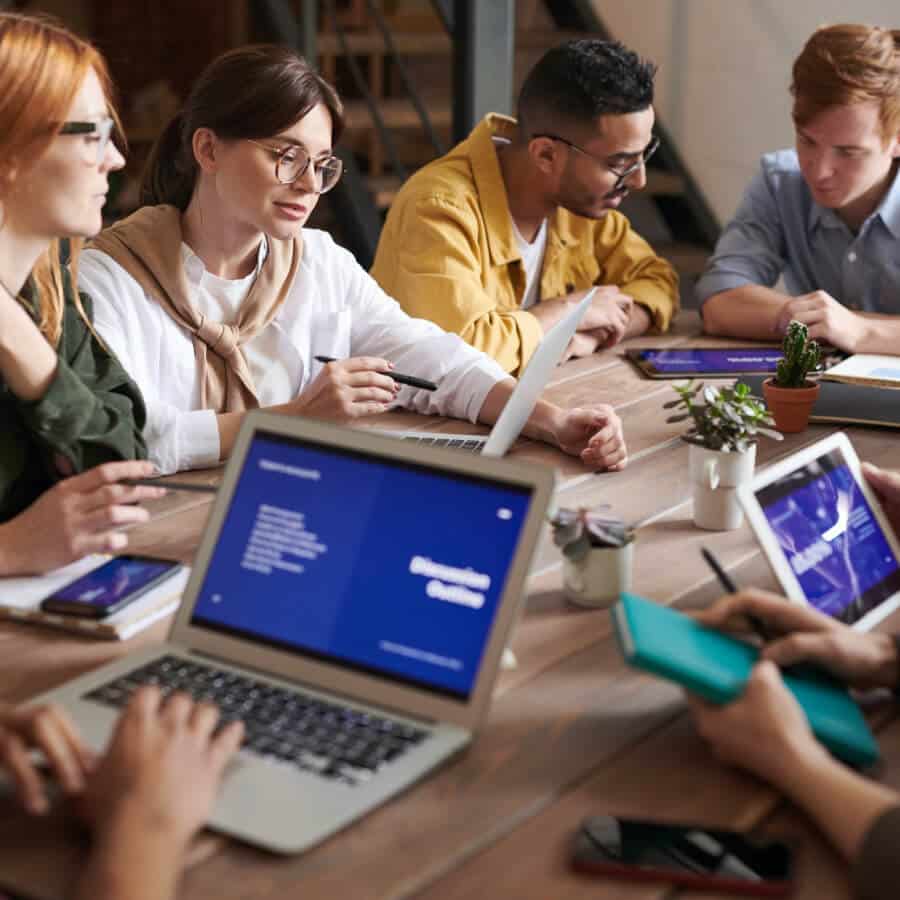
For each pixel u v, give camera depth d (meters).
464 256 2.63
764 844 1.02
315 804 1.05
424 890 0.97
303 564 1.27
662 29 4.78
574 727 1.20
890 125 2.60
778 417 2.11
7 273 1.67
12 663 1.33
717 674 1.12
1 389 1.65
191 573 1.31
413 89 4.45
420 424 2.17
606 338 2.68
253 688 1.22
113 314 2.03
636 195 4.87
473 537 1.21
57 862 1.01
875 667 1.21
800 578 1.39
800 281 3.00
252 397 2.16
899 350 2.53
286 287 2.22
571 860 1.00
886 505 1.56
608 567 1.44
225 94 1.99
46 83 1.56
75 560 1.49
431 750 1.12
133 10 5.73
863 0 4.06
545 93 2.63
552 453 2.01
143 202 2.18
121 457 1.72
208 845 1.02
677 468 1.94
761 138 4.49
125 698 1.20
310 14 4.42
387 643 1.21
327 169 2.08
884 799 1.01
